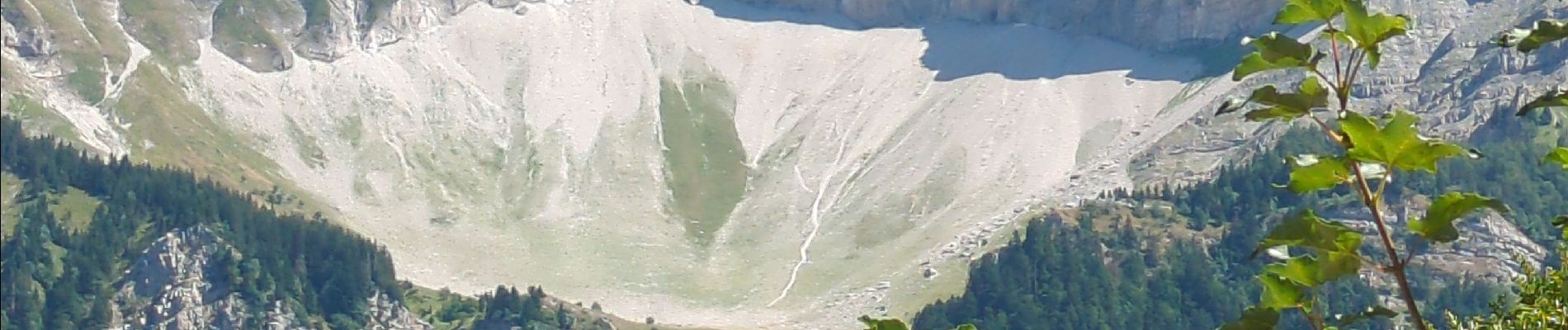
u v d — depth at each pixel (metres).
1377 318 27.00
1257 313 26.69
